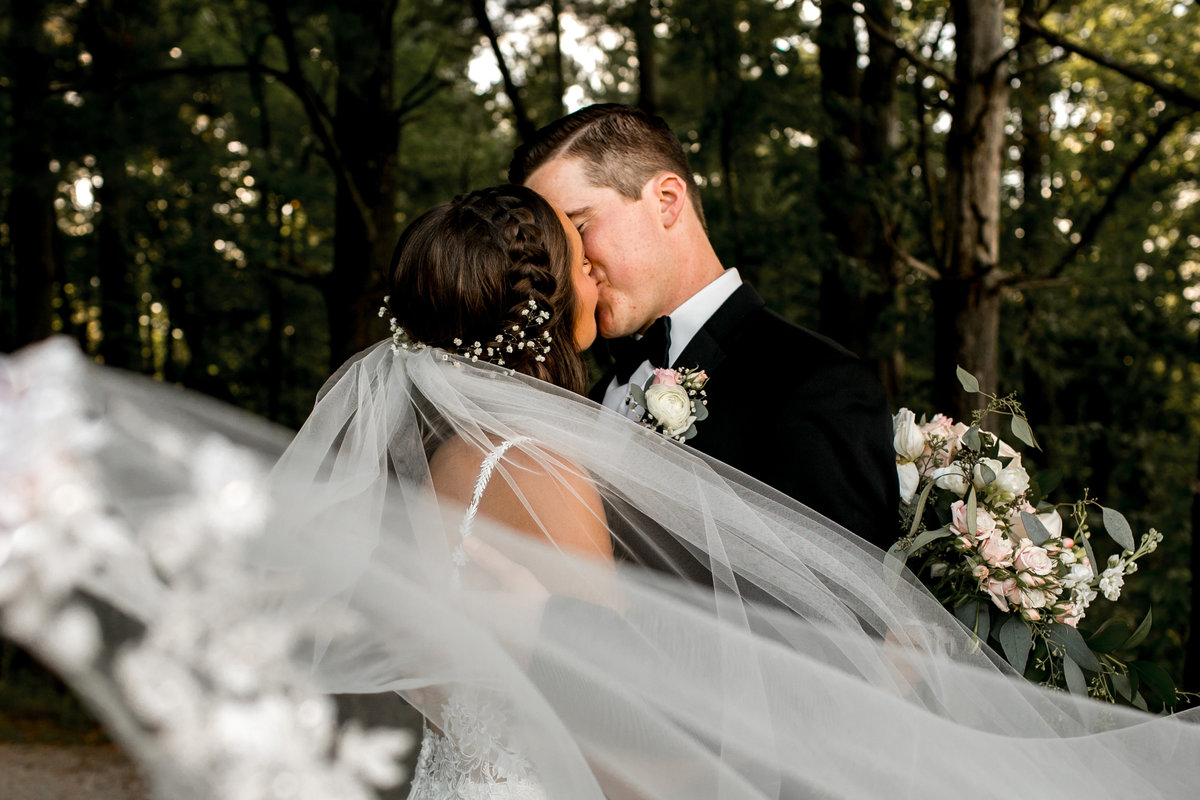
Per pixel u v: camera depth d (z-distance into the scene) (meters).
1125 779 1.51
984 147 4.26
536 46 9.89
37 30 7.27
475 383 1.56
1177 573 5.19
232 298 12.20
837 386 1.80
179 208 9.98
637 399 1.88
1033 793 1.45
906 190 6.84
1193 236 9.62
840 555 1.56
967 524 1.70
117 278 9.78
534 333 1.72
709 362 2.00
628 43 9.24
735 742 1.37
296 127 10.77
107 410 0.95
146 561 0.93
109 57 7.52
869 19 4.53
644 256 2.08
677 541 1.57
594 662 1.37
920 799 1.41
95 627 0.91
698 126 7.36
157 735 0.94
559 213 1.95
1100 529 6.68
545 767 1.36
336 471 1.38
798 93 6.97
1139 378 8.83
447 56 8.63
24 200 8.18
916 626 1.55
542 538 1.46
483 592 1.39
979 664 1.58
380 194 7.58
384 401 1.49
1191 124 7.70
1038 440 8.03
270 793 1.00
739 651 1.40
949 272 4.34
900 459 1.86
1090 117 8.88
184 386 13.13
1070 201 8.28
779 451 1.78
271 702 1.00
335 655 1.13
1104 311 8.24
